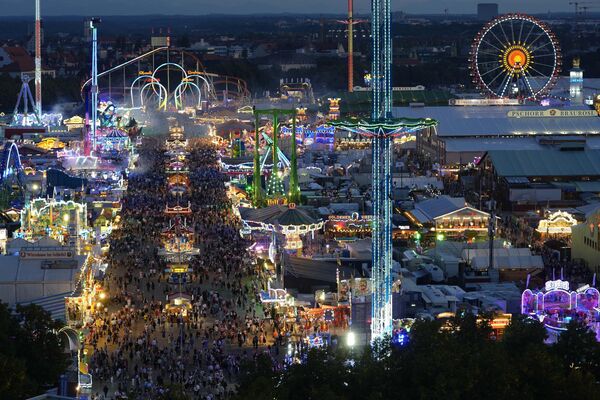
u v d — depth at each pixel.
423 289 172.12
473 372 108.12
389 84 153.00
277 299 171.25
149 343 156.25
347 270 187.12
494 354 112.31
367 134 150.50
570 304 155.75
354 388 111.06
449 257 192.88
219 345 153.75
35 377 123.56
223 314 172.00
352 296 158.75
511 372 110.00
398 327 153.12
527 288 167.12
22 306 133.00
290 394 110.94
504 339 126.06
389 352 121.00
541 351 114.25
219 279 191.62
